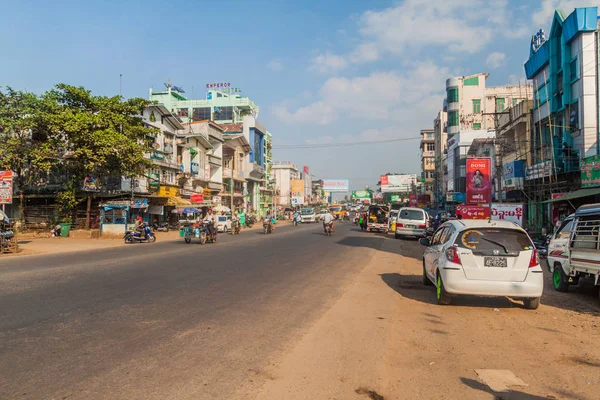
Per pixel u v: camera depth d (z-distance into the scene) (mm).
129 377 4277
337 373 4547
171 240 26719
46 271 11648
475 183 24156
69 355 4883
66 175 32344
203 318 6656
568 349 5516
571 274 9445
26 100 27875
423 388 4207
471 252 7633
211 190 49781
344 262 14688
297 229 39844
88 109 28438
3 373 4324
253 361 4832
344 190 110938
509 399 3980
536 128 27234
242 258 15086
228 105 66812
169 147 39062
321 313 7234
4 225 18641
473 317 7230
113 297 8109
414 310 7691
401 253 18469
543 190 24250
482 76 54031
